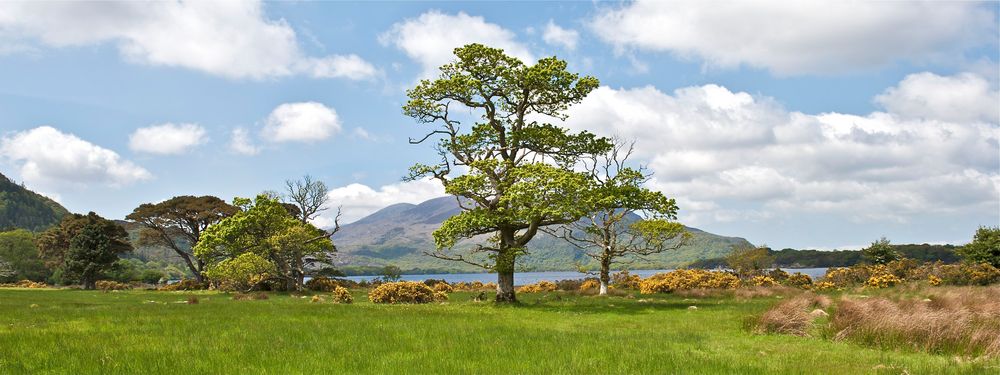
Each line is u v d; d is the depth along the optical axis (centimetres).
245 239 5044
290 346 1331
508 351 1268
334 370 1055
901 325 1456
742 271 5266
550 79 3209
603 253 4003
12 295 3950
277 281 5128
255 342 1396
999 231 5088
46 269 8806
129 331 1627
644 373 1035
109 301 3344
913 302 2034
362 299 3819
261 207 5053
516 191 2806
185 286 6303
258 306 2667
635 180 3322
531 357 1195
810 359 1237
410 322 1925
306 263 5619
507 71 3209
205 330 1645
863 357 1273
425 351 1270
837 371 1091
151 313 2231
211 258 5269
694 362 1145
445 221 2984
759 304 2772
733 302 3030
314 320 1984
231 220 5044
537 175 2867
